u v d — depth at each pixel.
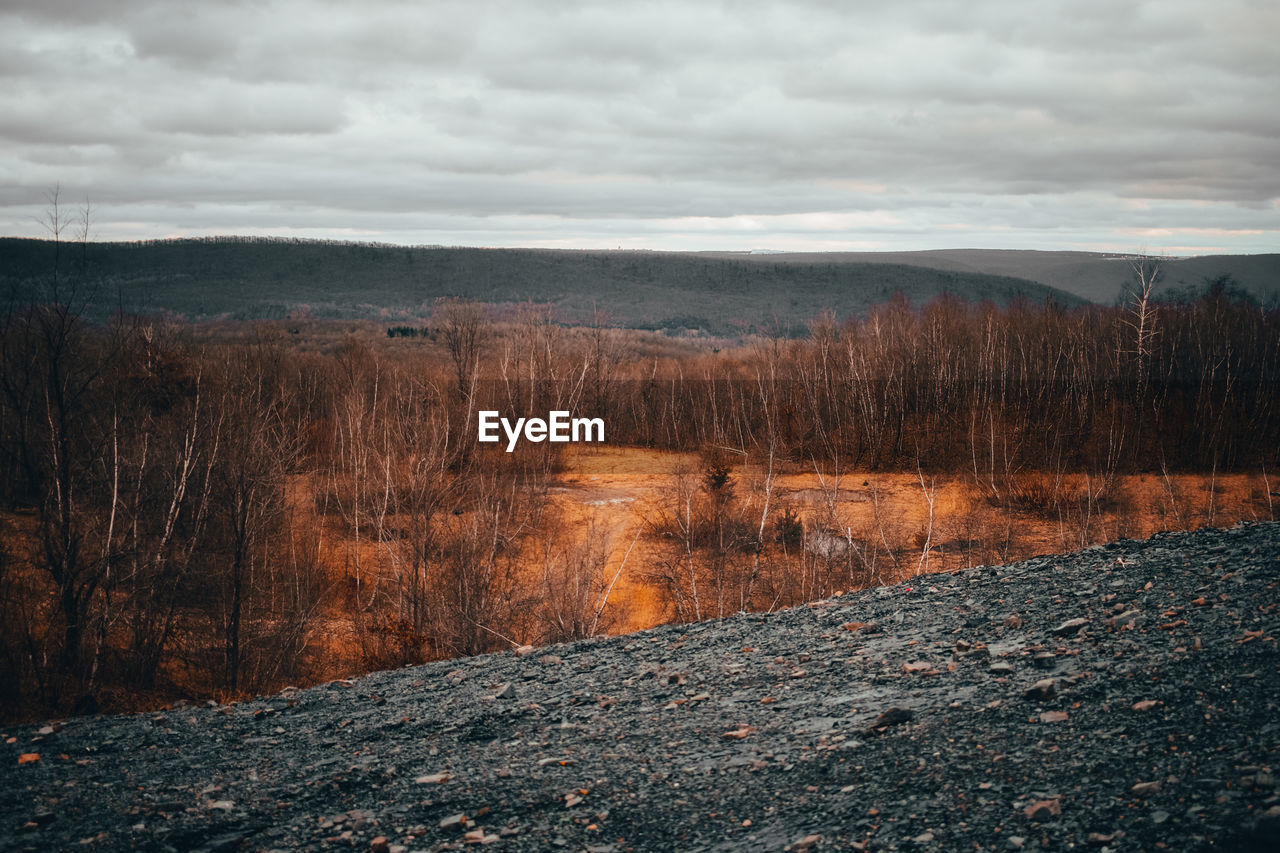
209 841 5.70
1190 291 88.44
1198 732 4.83
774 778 5.57
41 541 27.16
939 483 54.75
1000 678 6.59
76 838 5.79
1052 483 49.00
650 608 33.38
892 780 5.14
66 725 9.13
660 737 6.85
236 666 26.84
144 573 26.92
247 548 29.70
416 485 32.22
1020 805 4.52
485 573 28.70
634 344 132.88
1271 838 3.65
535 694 8.82
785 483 55.50
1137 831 4.03
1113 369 68.94
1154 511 45.03
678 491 42.94
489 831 5.41
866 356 71.31
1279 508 44.22
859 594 11.27
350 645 29.98
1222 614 6.82
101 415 31.75
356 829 5.66
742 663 8.77
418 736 7.80
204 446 30.98
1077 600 8.41
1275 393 64.88
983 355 69.81
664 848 4.91
